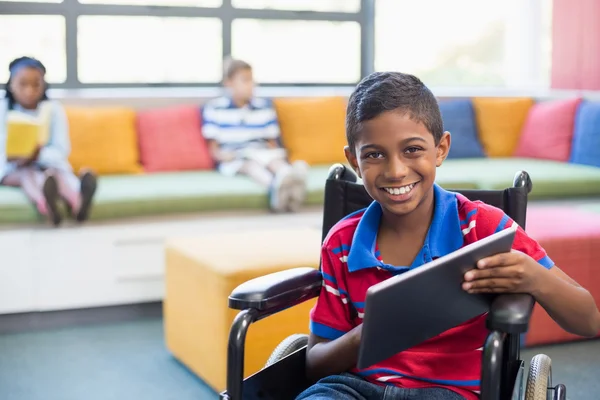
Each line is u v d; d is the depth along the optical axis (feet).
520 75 21.40
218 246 10.45
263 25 19.07
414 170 5.20
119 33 17.80
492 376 4.56
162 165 15.33
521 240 5.33
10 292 12.42
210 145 15.62
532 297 4.95
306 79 19.70
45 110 13.57
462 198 5.64
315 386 5.55
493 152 18.06
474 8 21.71
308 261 9.73
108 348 11.59
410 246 5.50
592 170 16.01
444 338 5.39
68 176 13.00
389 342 4.60
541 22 21.25
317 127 16.61
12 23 16.98
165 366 10.85
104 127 14.97
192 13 18.21
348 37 19.89
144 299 13.10
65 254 12.62
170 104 15.99
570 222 11.51
